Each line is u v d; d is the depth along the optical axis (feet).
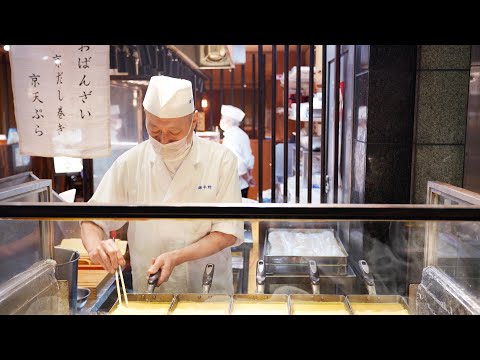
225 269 7.38
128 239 7.55
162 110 7.77
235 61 21.22
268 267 7.71
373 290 6.79
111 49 11.88
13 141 23.49
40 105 9.62
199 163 8.80
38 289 5.83
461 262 6.04
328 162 17.16
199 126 26.48
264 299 5.98
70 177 21.16
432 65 11.63
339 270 7.79
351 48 13.52
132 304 5.87
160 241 7.28
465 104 11.71
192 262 7.13
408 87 11.69
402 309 5.74
